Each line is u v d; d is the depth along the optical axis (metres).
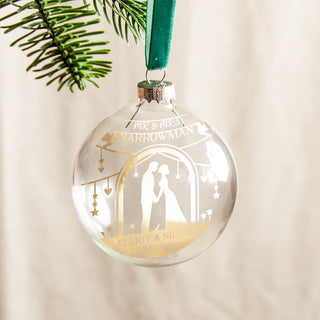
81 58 0.41
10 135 1.25
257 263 1.38
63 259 1.34
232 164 0.43
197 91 1.24
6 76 1.22
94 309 1.37
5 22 1.18
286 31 1.23
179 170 0.40
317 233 1.35
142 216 0.40
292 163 1.30
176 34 1.21
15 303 1.34
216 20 1.21
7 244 1.30
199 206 0.41
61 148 1.27
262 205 1.33
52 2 0.41
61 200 1.30
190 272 1.38
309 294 1.39
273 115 1.27
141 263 0.43
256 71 1.24
